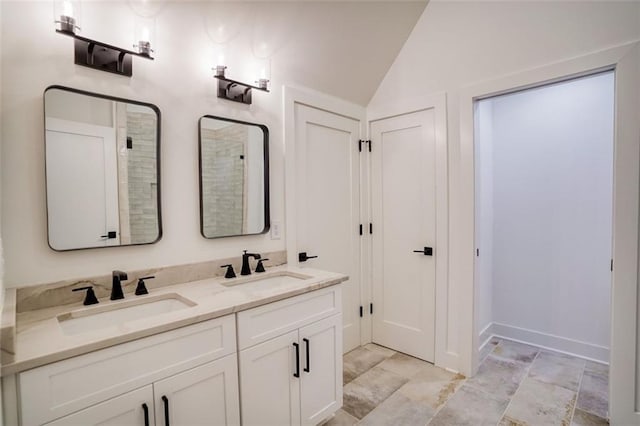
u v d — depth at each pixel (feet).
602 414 6.09
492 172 9.64
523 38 6.49
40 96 4.02
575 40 5.90
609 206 7.97
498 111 9.56
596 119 8.08
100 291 4.51
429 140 7.97
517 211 9.32
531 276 9.14
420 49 8.01
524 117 9.12
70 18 3.93
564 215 8.58
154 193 5.03
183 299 4.60
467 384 7.14
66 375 2.96
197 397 3.89
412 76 8.19
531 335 9.18
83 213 4.39
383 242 9.04
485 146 9.10
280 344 4.82
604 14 5.61
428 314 8.12
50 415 2.87
